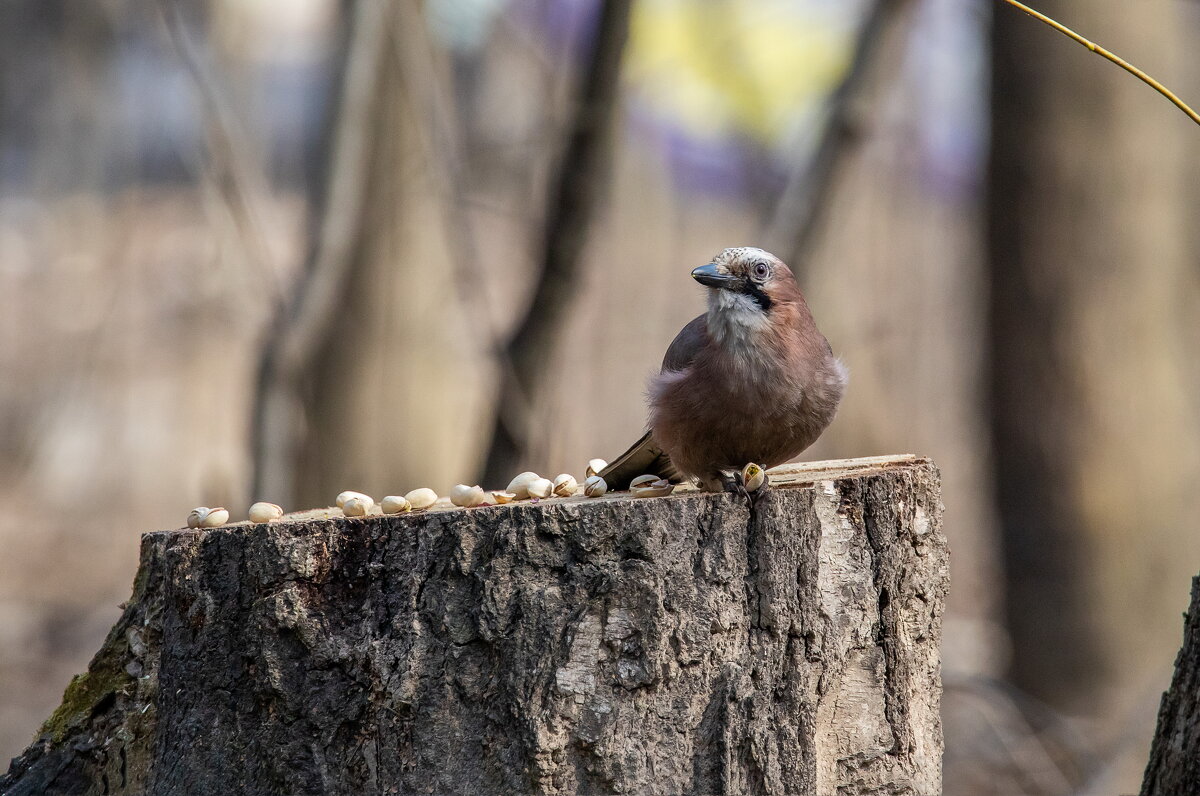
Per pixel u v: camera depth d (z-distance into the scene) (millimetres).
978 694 12102
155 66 21062
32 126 25250
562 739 5270
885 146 18328
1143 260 13070
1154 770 6164
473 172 14836
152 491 21375
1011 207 13305
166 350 23281
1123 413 13000
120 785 6094
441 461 15461
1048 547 13172
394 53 13508
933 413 19547
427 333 15234
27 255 25188
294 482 14781
